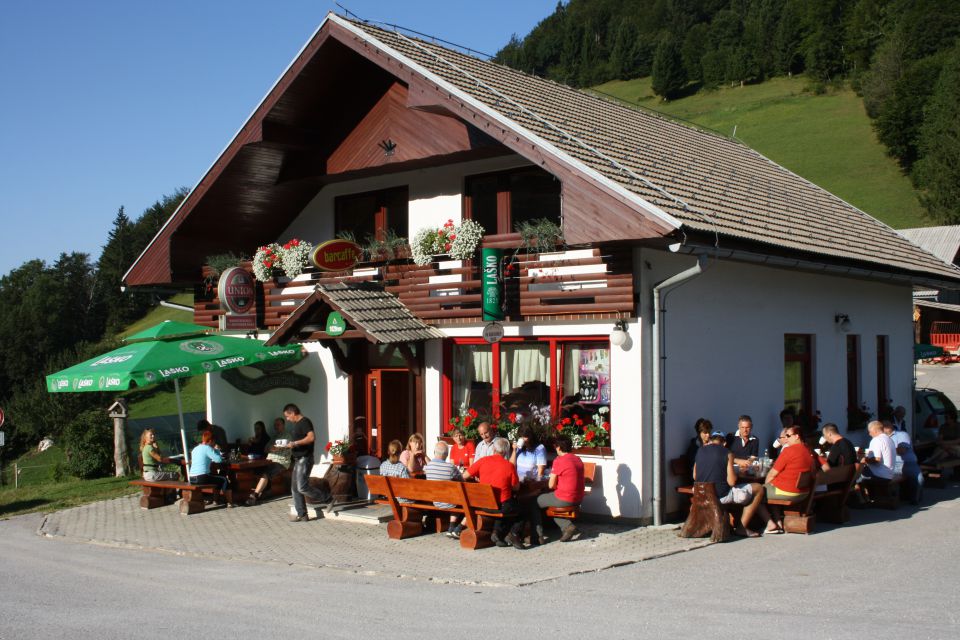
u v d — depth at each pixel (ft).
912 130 268.82
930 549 33.78
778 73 388.16
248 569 32.68
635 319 39.04
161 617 25.53
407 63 43.60
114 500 52.03
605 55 475.72
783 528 37.81
